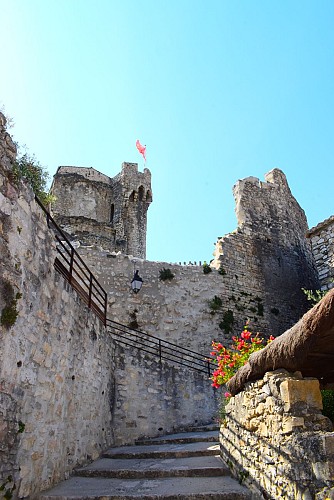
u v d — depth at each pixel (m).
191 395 13.02
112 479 7.32
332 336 4.46
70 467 7.66
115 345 12.10
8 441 5.19
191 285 18.89
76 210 37.66
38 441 6.16
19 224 5.70
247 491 5.76
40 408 6.29
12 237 5.46
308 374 6.31
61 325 7.41
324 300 4.04
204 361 16.38
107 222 38.62
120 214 38.97
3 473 5.01
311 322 4.23
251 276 20.56
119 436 11.20
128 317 17.45
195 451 8.42
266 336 19.50
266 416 5.23
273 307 20.52
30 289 6.00
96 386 9.84
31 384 5.96
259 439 5.46
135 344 17.02
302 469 4.21
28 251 5.98
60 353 7.30
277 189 24.34
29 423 5.85
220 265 19.84
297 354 4.60
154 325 17.62
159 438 11.35
